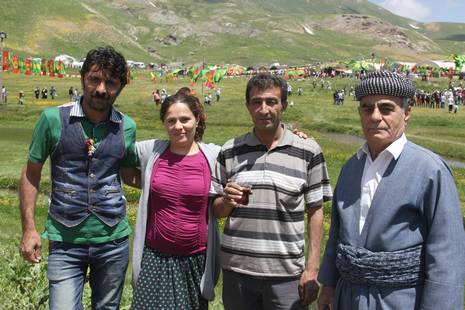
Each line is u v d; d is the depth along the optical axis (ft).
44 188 54.13
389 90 12.85
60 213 15.61
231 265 16.51
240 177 16.40
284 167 16.14
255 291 16.35
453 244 12.03
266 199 16.02
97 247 15.80
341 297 13.50
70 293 15.44
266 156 16.30
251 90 16.22
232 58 617.21
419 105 202.49
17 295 20.17
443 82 289.12
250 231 16.15
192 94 17.17
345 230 13.46
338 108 186.50
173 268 16.52
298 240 16.24
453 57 276.41
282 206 15.98
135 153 16.90
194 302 16.78
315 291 15.87
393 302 12.44
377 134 13.05
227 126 152.66
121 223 16.26
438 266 12.00
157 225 16.60
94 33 573.74
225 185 16.90
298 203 16.19
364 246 13.00
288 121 162.20
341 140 129.59
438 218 12.17
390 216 12.58
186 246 16.55
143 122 151.43
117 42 585.63
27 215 15.76
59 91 233.96
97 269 16.22
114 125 16.02
